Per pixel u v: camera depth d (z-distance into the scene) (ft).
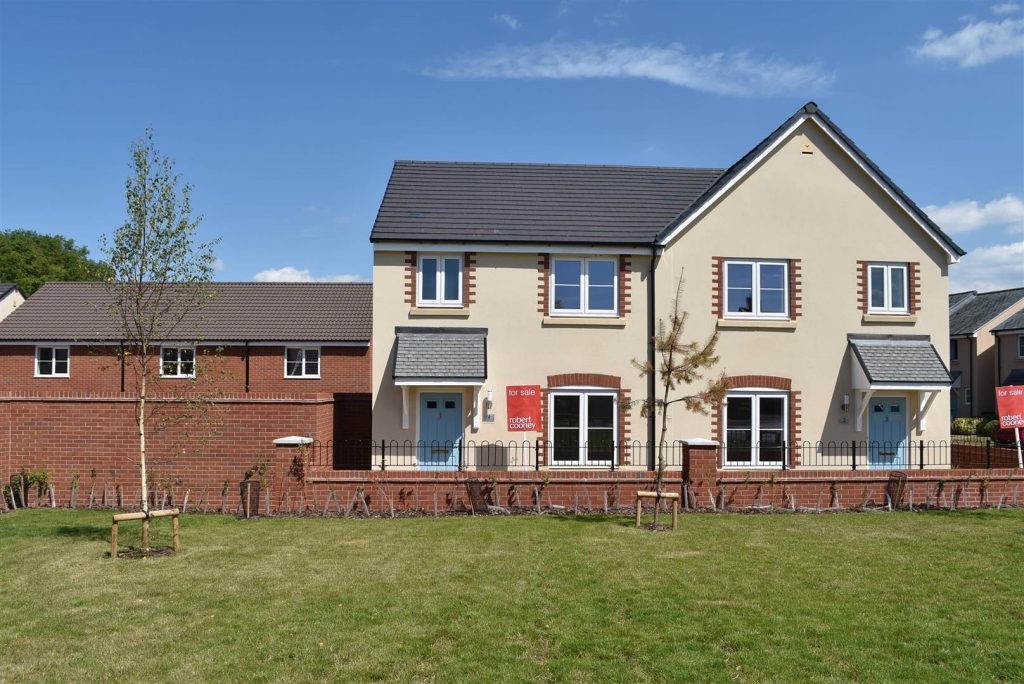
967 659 23.58
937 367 58.90
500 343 59.00
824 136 61.67
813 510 49.93
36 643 24.72
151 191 37.58
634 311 59.98
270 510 48.24
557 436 59.16
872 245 61.52
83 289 111.55
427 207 62.08
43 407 51.52
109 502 51.29
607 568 34.06
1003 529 43.60
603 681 21.84
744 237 60.64
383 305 58.39
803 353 60.34
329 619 26.99
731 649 24.29
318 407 53.62
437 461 58.18
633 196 66.74
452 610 27.96
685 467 51.34
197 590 30.55
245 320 105.09
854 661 23.35
